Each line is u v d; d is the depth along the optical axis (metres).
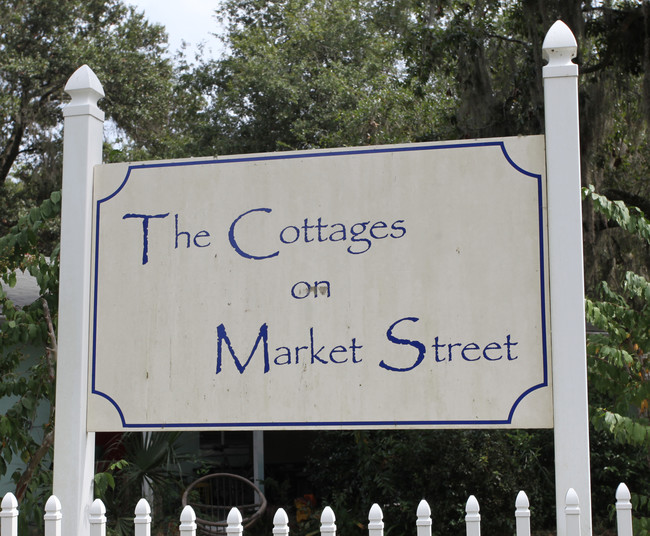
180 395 4.49
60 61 22.81
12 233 6.18
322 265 4.46
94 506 3.91
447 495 9.21
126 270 4.65
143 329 4.58
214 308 4.54
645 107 12.29
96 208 4.73
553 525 9.60
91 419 4.54
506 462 9.32
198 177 4.67
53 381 6.02
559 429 4.05
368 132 19.42
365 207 4.46
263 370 4.43
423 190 4.42
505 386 4.18
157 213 4.68
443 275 4.33
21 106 22.56
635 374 6.30
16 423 6.04
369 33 26.27
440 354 4.27
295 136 24.42
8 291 10.78
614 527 9.30
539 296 4.22
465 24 13.49
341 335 4.39
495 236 4.30
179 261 4.61
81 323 4.59
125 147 24.48
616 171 15.07
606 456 9.62
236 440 12.33
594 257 11.64
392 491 9.33
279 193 4.57
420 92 15.27
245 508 9.41
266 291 4.50
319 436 10.45
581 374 4.07
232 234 4.59
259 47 25.62
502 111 13.21
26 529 5.88
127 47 24.64
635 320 6.29
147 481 8.99
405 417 4.25
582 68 13.12
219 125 25.22
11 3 23.00
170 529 8.47
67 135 4.78
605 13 13.01
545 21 12.30
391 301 4.36
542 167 4.31
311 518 9.70
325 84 24.36
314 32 26.12
